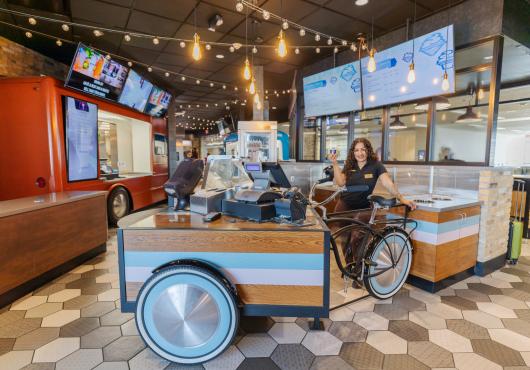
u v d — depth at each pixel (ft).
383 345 6.34
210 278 5.36
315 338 6.58
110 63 15.87
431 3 12.41
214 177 7.94
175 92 29.73
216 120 53.52
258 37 16.31
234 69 22.11
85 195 11.13
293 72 22.68
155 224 5.87
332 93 17.53
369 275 7.78
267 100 32.96
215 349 5.59
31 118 12.52
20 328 6.94
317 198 15.11
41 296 8.54
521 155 37.45
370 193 9.18
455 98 20.83
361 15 13.58
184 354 5.66
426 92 12.80
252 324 7.10
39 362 5.78
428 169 12.06
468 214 9.49
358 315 7.54
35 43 15.76
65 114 13.07
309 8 13.05
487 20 11.33
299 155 22.34
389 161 14.76
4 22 12.89
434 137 13.50
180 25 14.90
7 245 7.97
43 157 12.64
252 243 5.55
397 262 8.34
